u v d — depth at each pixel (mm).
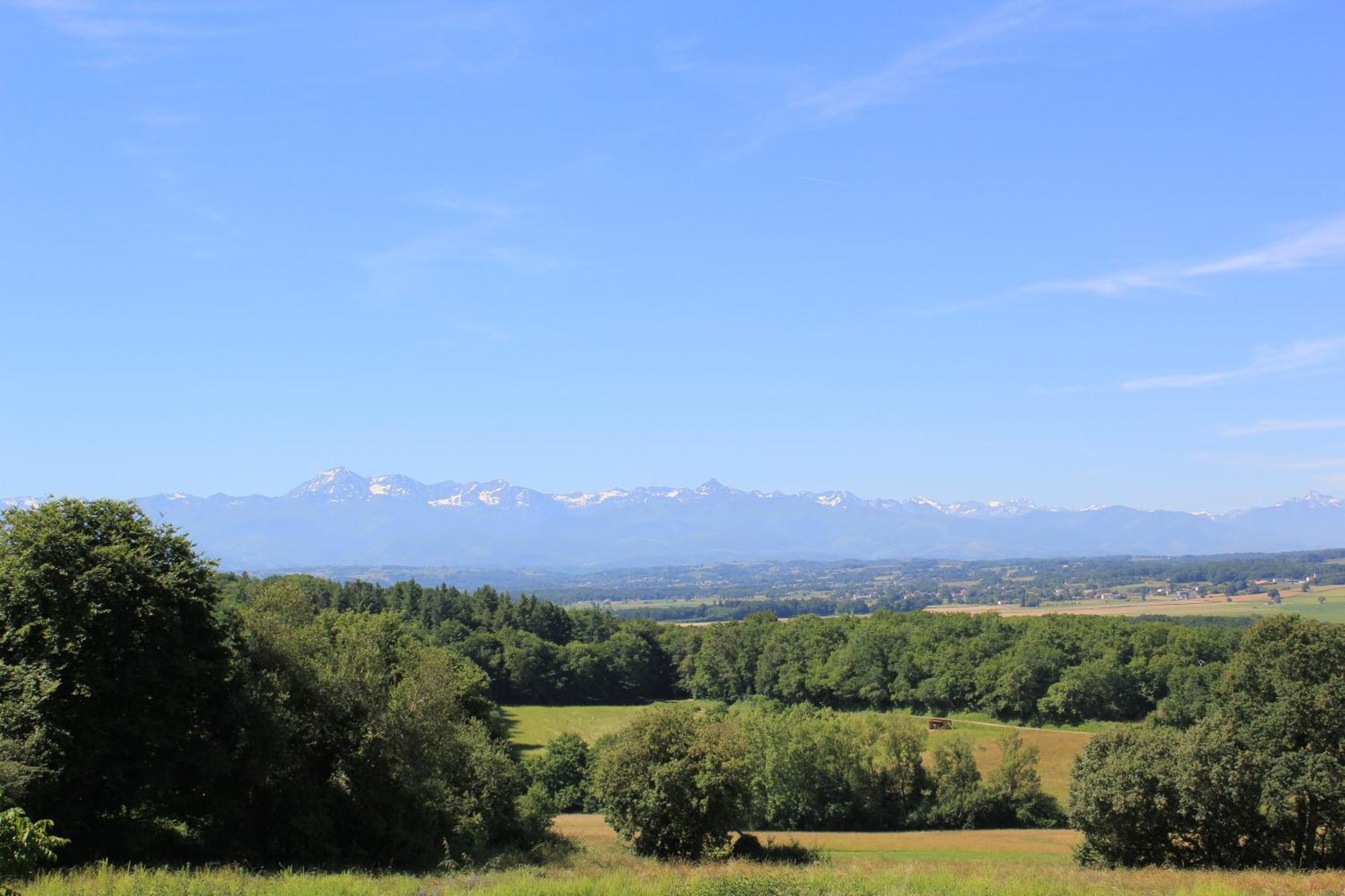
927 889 22562
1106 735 40406
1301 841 35344
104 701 25688
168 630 27047
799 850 47875
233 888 19156
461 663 64625
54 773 22906
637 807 41594
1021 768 69188
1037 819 67812
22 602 24688
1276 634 36469
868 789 68562
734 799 42250
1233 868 35094
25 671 23828
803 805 68312
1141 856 37000
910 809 68938
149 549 28078
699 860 40344
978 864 36250
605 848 45969
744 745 44719
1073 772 40062
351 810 33438
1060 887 23719
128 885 18234
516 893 20359
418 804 36031
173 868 24422
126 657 26266
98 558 25922
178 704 27266
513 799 46719
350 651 37031
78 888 17797
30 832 12977
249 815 30266
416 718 35156
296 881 20531
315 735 32969
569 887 20906
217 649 29500
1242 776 35219
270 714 29547
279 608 41250
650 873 26812
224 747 29141
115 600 25812
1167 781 36719
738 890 21547
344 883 20672
